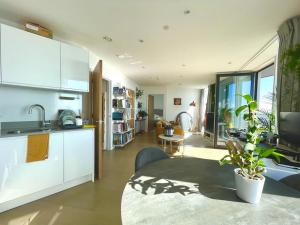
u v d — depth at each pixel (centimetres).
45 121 268
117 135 509
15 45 209
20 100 243
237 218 72
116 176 296
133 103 699
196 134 819
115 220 182
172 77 623
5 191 188
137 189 96
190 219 70
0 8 206
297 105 204
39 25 242
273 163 169
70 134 245
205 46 310
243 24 231
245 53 344
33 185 209
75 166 252
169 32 259
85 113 334
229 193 93
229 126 470
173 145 539
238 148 98
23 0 190
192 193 92
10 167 191
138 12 208
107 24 239
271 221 70
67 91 296
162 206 79
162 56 372
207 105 808
